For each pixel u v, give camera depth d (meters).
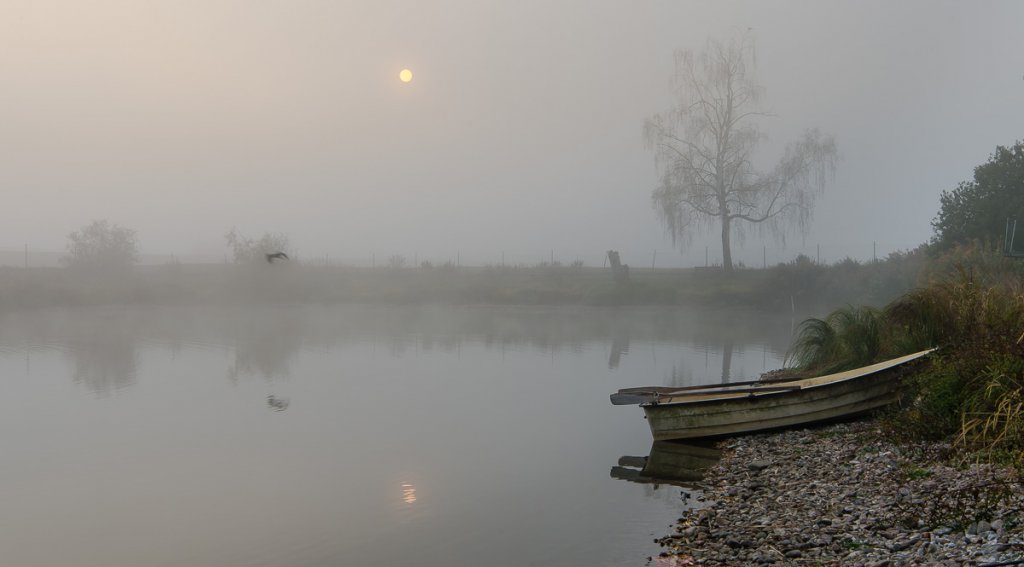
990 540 6.20
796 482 9.34
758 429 12.34
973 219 26.61
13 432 13.72
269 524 8.85
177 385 18.72
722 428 12.31
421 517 9.02
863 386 12.14
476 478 10.71
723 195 46.78
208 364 22.19
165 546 8.12
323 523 8.82
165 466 11.41
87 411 15.64
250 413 15.43
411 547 8.02
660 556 7.42
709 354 24.19
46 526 8.89
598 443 12.83
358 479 10.70
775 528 7.69
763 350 25.22
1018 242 25.03
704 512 8.63
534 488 10.14
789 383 13.43
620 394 13.38
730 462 10.92
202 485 10.45
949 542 6.36
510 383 19.06
